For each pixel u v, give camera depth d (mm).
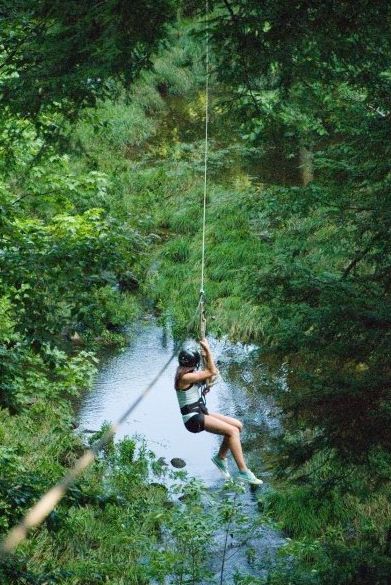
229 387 17281
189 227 23984
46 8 7180
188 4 7426
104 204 12719
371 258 9562
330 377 7844
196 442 15000
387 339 7797
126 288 21094
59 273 7992
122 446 14016
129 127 29250
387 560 7281
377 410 7598
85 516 11625
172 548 11148
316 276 9180
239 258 21781
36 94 7512
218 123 10469
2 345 8914
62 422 14445
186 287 21016
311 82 8102
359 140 9648
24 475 8219
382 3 6738
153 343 19359
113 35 6828
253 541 11570
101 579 9695
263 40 7141
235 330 19406
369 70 7961
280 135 10016
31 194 10445
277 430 15367
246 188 24391
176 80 31844
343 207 10805
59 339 7887
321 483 9086
